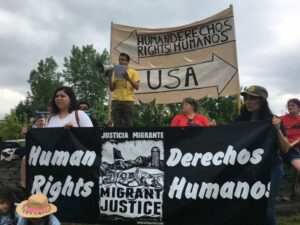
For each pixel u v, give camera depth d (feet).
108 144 16.10
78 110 17.58
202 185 15.15
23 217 15.43
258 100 15.48
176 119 24.16
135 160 15.79
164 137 15.64
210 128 15.35
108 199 15.90
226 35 29.76
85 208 16.14
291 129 25.32
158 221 15.42
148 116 50.47
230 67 29.40
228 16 29.78
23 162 21.84
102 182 16.02
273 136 14.75
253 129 14.94
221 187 15.01
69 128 16.57
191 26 30.81
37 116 25.43
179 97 30.55
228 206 14.92
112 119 27.94
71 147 16.47
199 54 30.48
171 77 30.96
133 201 15.69
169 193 15.38
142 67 31.76
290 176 24.81
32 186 16.71
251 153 14.85
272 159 14.69
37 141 16.87
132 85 27.25
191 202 15.19
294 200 24.82
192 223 15.19
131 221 15.70
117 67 27.58
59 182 16.47
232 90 29.14
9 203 17.01
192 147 15.40
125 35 32.53
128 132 15.94
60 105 17.44
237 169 14.93
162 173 15.51
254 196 14.71
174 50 31.22
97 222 16.03
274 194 15.31
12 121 165.58
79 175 16.28
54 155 16.61
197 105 24.48
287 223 23.07
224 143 15.15
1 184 25.85
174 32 31.32
